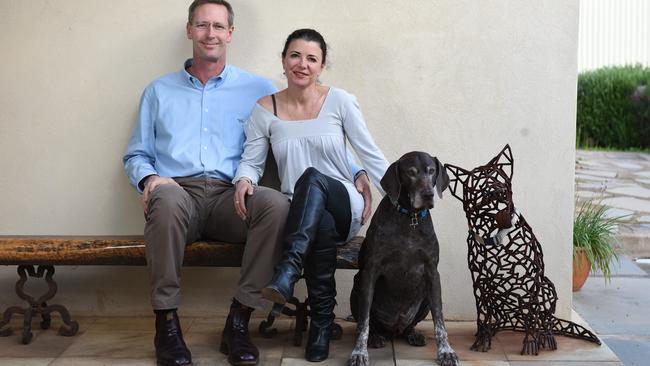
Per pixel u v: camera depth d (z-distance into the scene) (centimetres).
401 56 355
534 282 320
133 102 364
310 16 355
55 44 361
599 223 455
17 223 371
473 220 326
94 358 315
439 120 358
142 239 333
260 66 360
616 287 447
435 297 306
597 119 991
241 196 314
